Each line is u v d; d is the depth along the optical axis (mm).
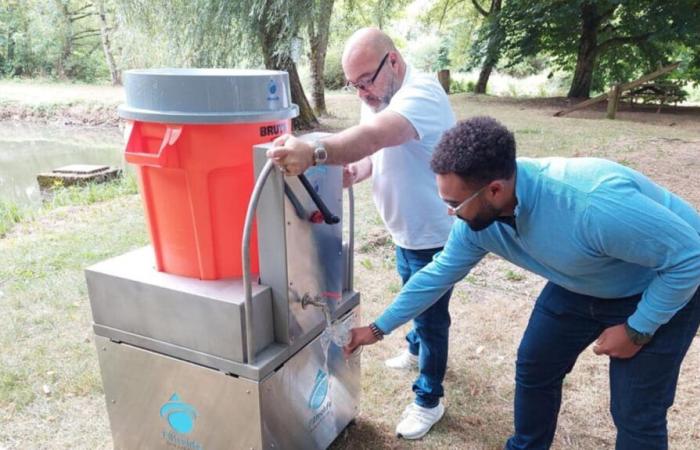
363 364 2756
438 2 21719
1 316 3121
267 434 1678
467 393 2537
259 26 8375
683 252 1292
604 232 1331
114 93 16859
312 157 1432
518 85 22344
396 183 2004
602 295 1594
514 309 3295
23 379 2559
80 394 2477
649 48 15023
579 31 15859
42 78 22766
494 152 1304
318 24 8742
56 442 2184
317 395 1930
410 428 2227
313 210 1687
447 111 1863
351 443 2207
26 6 22797
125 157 1565
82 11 23016
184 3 8422
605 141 8398
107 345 1837
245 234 1478
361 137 1570
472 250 1694
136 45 9516
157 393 1803
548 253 1471
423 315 2102
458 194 1360
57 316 3143
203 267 1684
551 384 1823
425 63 26484
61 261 3930
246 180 1620
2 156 10234
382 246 4215
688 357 2738
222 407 1688
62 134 12750
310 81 11867
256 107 1562
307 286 1740
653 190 1465
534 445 1910
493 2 17656
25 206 5883
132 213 5145
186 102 1479
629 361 1521
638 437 1566
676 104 14391
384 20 11555
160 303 1677
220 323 1592
